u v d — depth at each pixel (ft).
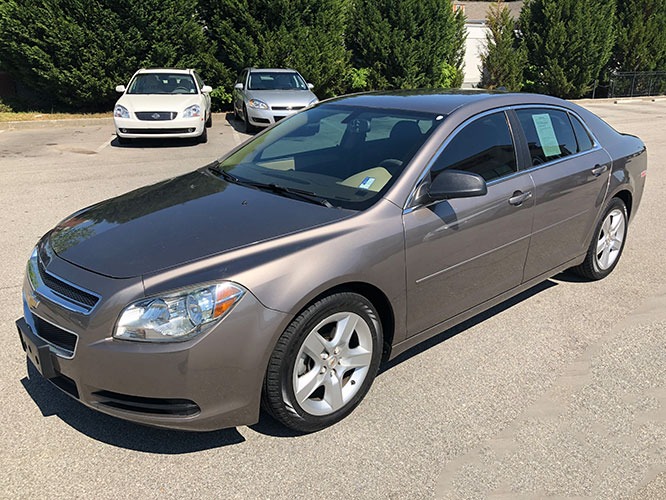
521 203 12.17
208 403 8.35
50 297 8.75
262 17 52.60
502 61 73.15
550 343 12.57
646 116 58.70
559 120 14.11
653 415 10.09
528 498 8.18
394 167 10.75
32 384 10.66
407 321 10.52
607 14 71.67
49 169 29.35
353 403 9.93
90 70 47.52
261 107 41.52
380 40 59.52
